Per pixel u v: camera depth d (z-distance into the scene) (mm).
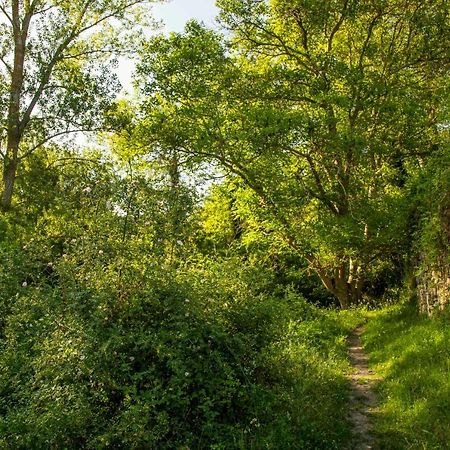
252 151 16312
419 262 11883
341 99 15164
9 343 7098
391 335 10773
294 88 16906
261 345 7051
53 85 19438
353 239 16062
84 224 7188
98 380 5695
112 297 6062
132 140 17969
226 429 5844
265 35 17734
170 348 5828
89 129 18953
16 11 19531
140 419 5250
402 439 6141
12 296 7707
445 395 6680
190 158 17391
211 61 16906
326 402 7176
